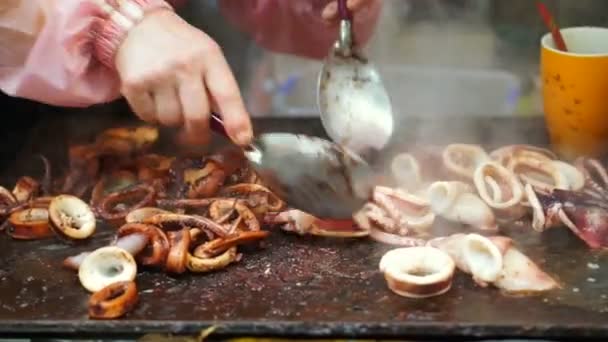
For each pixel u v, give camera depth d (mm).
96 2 915
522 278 860
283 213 955
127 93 923
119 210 995
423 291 846
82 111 1199
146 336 814
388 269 861
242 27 1321
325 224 950
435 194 986
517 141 1131
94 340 819
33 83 971
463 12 1464
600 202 952
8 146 1139
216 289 870
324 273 894
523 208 974
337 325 808
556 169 1010
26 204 992
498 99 1374
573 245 930
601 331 798
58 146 1139
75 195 1038
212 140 1116
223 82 904
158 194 1019
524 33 1462
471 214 963
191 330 812
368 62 1057
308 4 1226
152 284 878
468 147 1062
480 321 813
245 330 811
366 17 1135
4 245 957
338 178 911
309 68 1502
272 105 1443
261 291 867
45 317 832
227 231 917
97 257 882
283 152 910
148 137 1097
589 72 1034
